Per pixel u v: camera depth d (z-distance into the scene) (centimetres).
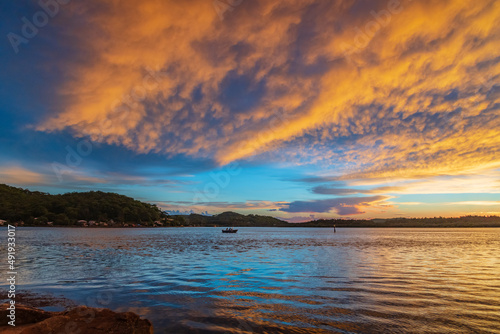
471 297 1227
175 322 928
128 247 4344
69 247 4156
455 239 7431
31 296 1238
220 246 4809
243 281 1595
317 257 2952
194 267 2177
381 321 931
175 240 6838
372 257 2939
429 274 1838
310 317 973
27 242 5138
